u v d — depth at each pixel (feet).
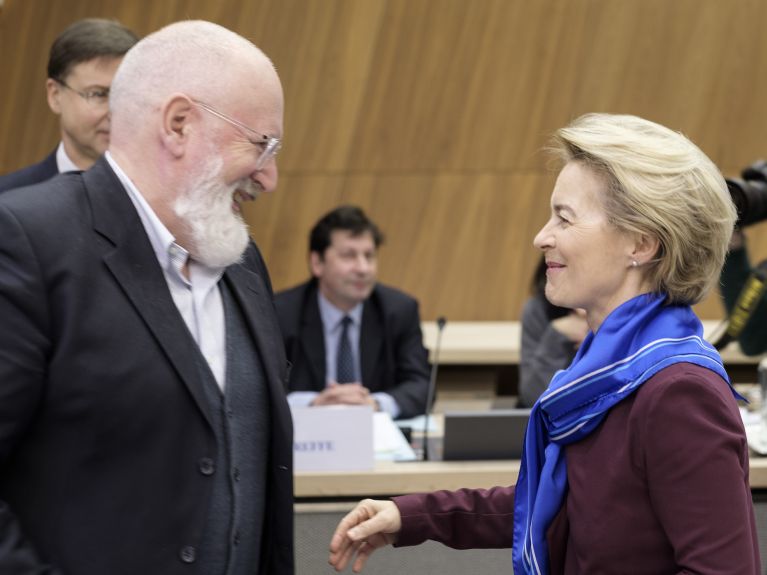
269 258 19.90
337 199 19.83
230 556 6.01
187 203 5.96
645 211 5.53
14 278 5.46
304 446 9.67
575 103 19.70
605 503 5.47
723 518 5.14
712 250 5.67
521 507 6.09
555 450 5.78
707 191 5.64
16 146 18.75
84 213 5.82
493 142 19.81
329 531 9.45
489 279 20.27
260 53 6.12
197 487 5.76
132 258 5.83
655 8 19.34
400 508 6.56
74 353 5.53
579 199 5.73
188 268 6.24
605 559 5.46
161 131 5.90
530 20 19.30
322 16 19.03
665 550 5.38
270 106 6.05
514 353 17.56
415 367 13.74
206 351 6.16
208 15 18.75
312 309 13.71
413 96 19.51
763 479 9.31
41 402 5.54
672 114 19.81
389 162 19.77
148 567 5.61
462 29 19.27
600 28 19.36
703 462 5.16
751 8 19.42
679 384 5.26
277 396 6.42
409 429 11.40
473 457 10.02
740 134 19.99
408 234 20.07
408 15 19.17
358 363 13.70
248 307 6.55
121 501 5.60
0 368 5.35
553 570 5.78
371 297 14.05
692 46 19.51
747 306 10.59
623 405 5.51
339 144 19.62
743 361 16.72
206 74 5.91
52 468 5.56
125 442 5.62
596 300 5.80
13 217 5.59
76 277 5.61
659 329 5.58
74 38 9.75
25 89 18.56
